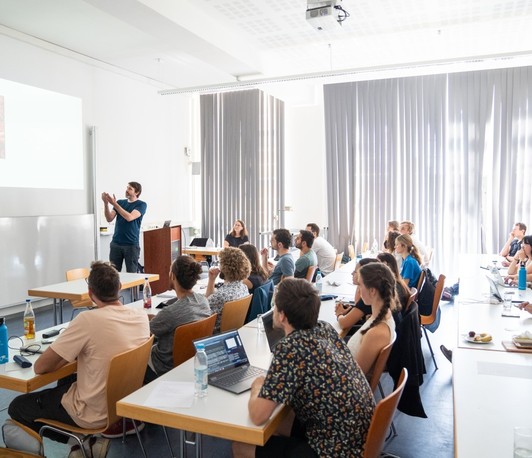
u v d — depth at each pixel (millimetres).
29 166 5871
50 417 2285
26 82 5820
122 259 5777
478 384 2023
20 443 2227
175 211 8609
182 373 2207
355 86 8016
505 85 7211
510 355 2426
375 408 1664
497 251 7375
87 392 2225
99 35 5844
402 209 7879
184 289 2945
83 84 6641
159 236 5934
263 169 8391
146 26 4977
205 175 8750
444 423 3148
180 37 5293
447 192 7613
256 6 5164
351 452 1727
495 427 1634
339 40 6254
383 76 7949
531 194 7176
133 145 7574
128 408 1854
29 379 2133
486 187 7465
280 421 1804
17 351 2518
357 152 8070
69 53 6359
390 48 6641
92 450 2316
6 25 5500
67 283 4473
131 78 7484
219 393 1967
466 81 7383
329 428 1731
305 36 6102
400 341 2760
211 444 2848
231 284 3395
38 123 5980
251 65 6477
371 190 8023
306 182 8859
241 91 8391
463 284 4609
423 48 6648
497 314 3320
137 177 7684
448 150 7566
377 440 1713
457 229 7594
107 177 7094
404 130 7793
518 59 7098
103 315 2283
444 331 5340
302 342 1762
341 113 8125
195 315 2887
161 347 2861
